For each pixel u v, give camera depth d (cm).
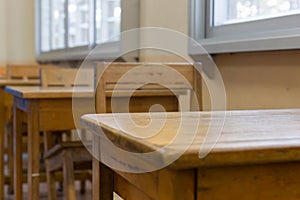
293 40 143
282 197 71
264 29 172
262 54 167
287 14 161
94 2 343
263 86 167
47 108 202
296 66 149
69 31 409
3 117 276
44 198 284
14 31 511
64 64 414
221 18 205
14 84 274
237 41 174
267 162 69
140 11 266
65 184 194
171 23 235
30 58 518
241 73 181
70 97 202
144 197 80
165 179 69
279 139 75
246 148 67
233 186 68
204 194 66
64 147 196
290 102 153
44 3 488
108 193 102
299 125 92
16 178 236
